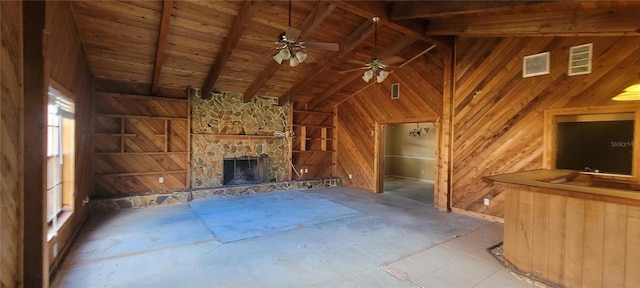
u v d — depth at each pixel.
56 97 3.42
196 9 4.38
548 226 2.84
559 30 3.64
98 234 4.14
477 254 3.51
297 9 4.68
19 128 2.17
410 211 5.62
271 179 7.93
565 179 3.38
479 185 5.18
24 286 2.37
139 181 6.22
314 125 8.63
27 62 2.38
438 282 2.84
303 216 5.20
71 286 2.70
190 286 2.74
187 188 6.61
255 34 5.19
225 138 7.17
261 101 7.76
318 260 3.33
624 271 2.36
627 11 3.13
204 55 5.57
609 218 2.45
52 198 3.28
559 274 2.74
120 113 6.03
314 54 6.10
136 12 4.22
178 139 6.66
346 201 6.49
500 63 4.87
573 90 4.04
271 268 3.12
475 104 5.24
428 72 6.17
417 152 10.00
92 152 5.57
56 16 3.18
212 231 4.32
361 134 8.03
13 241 2.10
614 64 3.68
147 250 3.58
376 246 3.77
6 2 1.95
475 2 3.67
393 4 4.54
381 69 4.93
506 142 4.79
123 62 5.38
